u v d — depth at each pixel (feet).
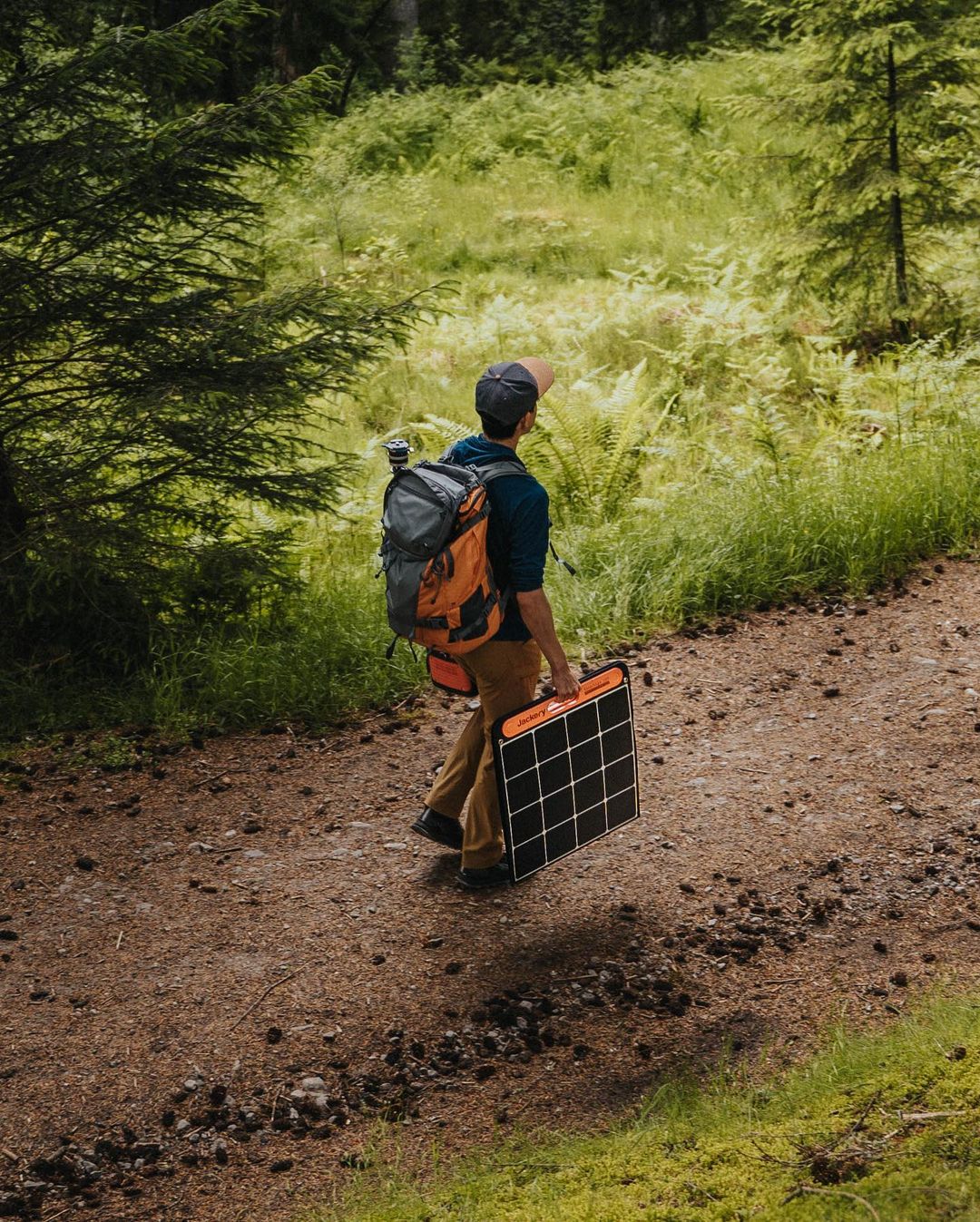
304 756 16.80
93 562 17.88
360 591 21.11
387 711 18.01
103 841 14.70
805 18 34.32
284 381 18.35
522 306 38.52
